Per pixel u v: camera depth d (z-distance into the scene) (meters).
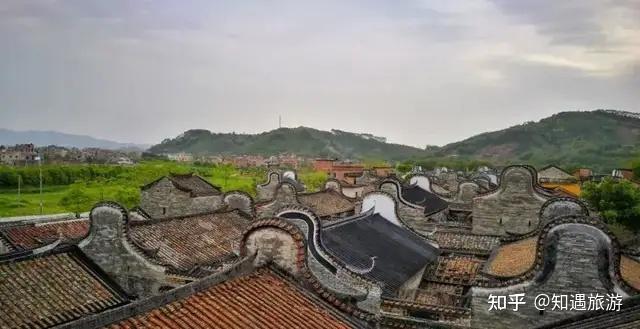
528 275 20.72
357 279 20.88
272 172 67.19
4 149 144.62
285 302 15.88
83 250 28.98
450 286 32.38
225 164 152.75
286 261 17.45
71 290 23.62
